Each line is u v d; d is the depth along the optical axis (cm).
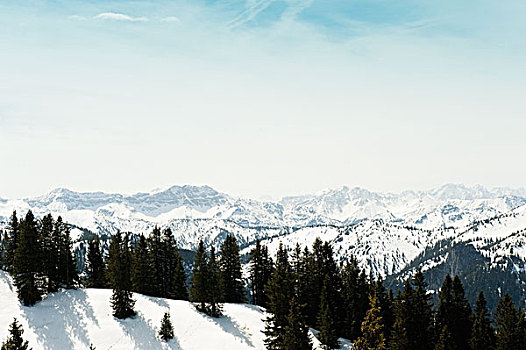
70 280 9081
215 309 8581
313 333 8369
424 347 6912
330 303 8794
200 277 8569
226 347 7431
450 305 7844
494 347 7169
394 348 6844
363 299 8938
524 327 6938
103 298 8450
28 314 7512
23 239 7925
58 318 7550
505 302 7200
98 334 7300
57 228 9075
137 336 7431
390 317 8700
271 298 7494
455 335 7556
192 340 7550
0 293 8025
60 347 6838
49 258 8512
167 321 7531
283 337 6556
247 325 8269
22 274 7981
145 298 8888
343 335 8894
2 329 6944
